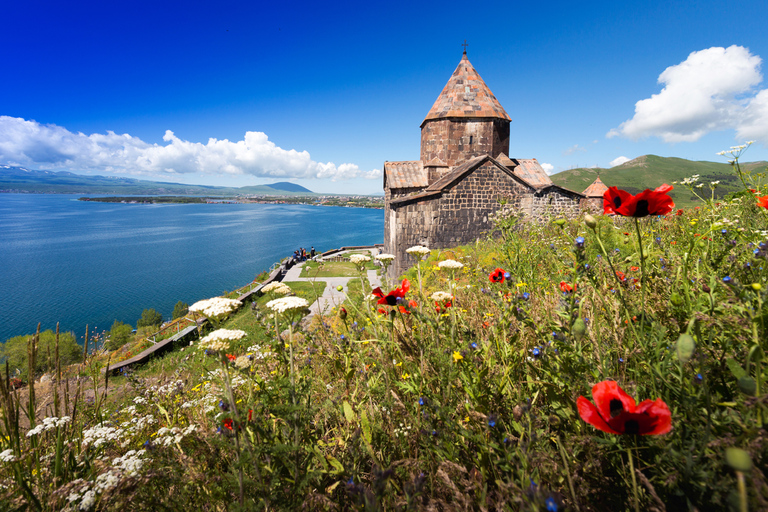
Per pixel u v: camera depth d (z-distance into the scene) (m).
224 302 1.90
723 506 1.03
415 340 2.50
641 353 1.61
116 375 8.13
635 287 2.47
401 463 1.65
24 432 2.01
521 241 4.91
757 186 3.70
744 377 1.00
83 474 2.00
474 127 22.11
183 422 2.89
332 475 1.77
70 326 44.50
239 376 2.67
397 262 17.91
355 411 2.13
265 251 101.25
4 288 64.38
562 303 1.90
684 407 1.34
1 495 1.65
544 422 1.62
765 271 1.85
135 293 60.31
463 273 5.02
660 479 1.26
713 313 1.49
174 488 1.80
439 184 18.97
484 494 1.28
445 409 1.75
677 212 5.71
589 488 1.31
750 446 0.98
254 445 1.79
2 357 11.02
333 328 3.49
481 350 2.15
